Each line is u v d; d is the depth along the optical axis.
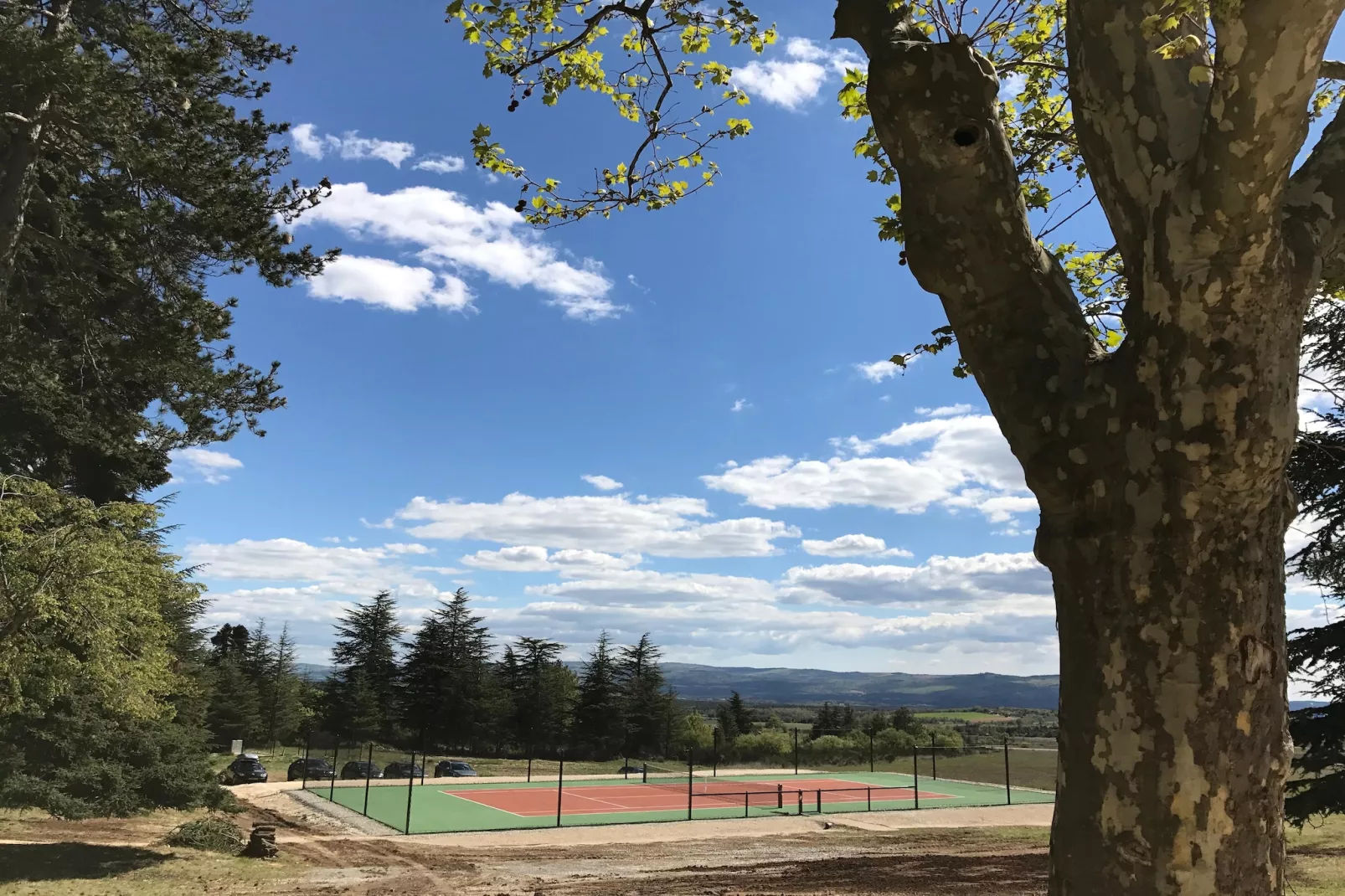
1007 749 36.59
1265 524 2.87
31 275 18.25
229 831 20.45
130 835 20.25
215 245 17.84
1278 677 2.82
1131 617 2.84
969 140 3.33
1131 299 3.10
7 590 12.50
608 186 8.30
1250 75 2.42
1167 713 2.73
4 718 16.17
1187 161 2.88
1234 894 2.63
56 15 16.02
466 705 74.75
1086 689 2.93
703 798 36.75
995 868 18.06
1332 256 3.29
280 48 18.41
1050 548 3.13
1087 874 2.83
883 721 74.75
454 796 35.78
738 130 8.20
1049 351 3.25
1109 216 3.25
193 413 20.83
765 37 7.83
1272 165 2.51
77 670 12.99
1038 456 3.16
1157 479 2.83
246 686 70.94
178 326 18.28
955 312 3.49
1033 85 8.14
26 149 15.75
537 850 22.88
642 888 15.98
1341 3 2.29
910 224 3.54
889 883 15.97
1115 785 2.79
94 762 17.88
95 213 17.73
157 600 14.73
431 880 17.64
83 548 12.97
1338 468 15.11
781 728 85.88
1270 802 2.73
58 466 23.95
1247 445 2.73
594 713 76.50
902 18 3.75
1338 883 13.95
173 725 21.52
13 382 18.69
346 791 36.16
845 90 7.36
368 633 79.50
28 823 20.14
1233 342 2.75
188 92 17.08
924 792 39.72
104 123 15.44
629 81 8.23
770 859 21.17
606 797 36.88
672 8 7.80
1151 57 3.12
